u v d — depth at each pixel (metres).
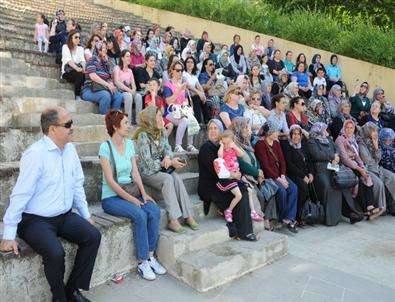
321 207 5.69
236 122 5.22
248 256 3.98
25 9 11.14
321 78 10.00
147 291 3.55
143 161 4.25
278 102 6.06
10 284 2.97
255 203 4.92
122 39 9.49
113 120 3.90
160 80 6.95
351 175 5.77
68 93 6.29
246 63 10.24
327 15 12.35
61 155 3.15
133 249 3.82
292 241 5.00
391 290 3.78
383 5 12.59
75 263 3.21
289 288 3.72
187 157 5.52
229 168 4.55
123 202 3.82
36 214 3.05
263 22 12.54
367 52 10.43
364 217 6.17
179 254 3.87
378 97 8.80
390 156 6.62
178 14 14.21
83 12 13.10
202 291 3.57
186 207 4.21
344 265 4.30
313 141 5.82
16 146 4.52
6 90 5.59
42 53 7.30
